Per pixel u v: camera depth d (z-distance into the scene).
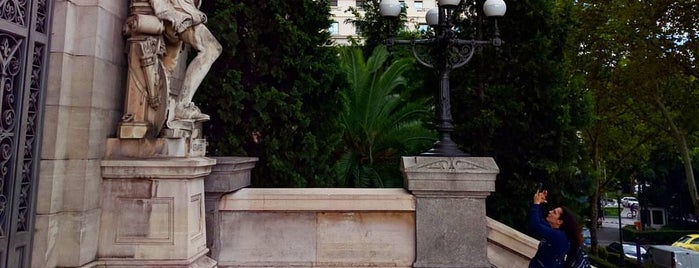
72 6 4.00
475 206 5.16
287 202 5.21
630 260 26.20
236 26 7.77
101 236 4.16
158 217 4.18
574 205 8.68
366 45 20.12
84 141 3.95
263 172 7.83
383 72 13.66
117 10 4.48
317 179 8.13
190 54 7.02
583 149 9.12
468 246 5.11
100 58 4.13
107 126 4.31
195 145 5.02
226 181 5.11
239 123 7.82
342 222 5.25
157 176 4.18
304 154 7.96
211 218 5.08
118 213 4.19
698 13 15.14
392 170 13.07
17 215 3.46
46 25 3.79
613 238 42.38
